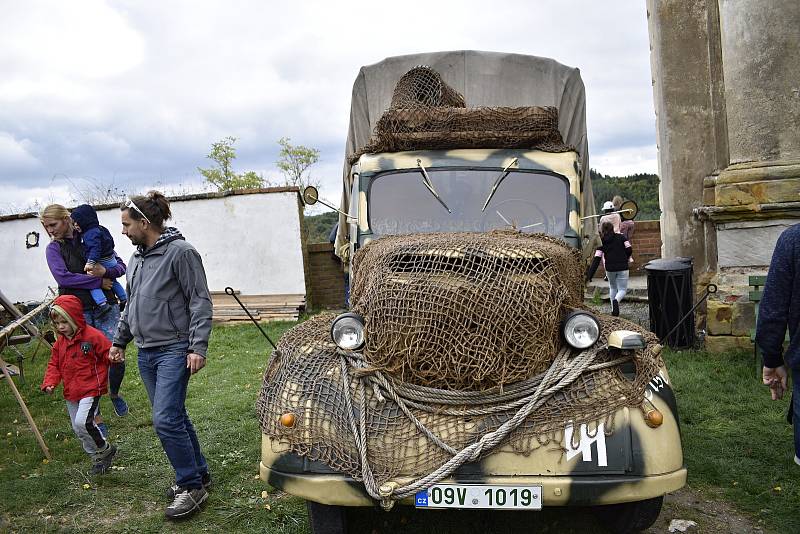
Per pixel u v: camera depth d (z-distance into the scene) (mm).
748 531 3779
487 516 4012
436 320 3191
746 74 7633
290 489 3156
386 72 6562
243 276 12789
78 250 6375
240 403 6418
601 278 15070
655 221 14734
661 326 8094
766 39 7504
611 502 3027
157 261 4090
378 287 3367
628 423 3127
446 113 4953
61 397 6945
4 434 5727
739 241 7730
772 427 5320
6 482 4562
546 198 4707
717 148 8391
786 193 7363
